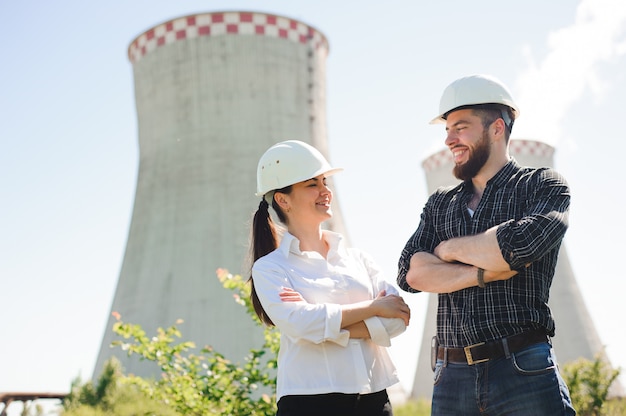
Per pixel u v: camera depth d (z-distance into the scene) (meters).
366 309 4.23
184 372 9.10
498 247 4.15
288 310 4.20
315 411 4.16
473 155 4.52
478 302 4.32
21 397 13.77
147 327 22.89
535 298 4.28
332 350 4.23
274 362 8.80
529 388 4.15
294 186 4.54
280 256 4.47
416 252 4.67
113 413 13.23
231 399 8.75
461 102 4.53
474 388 4.29
